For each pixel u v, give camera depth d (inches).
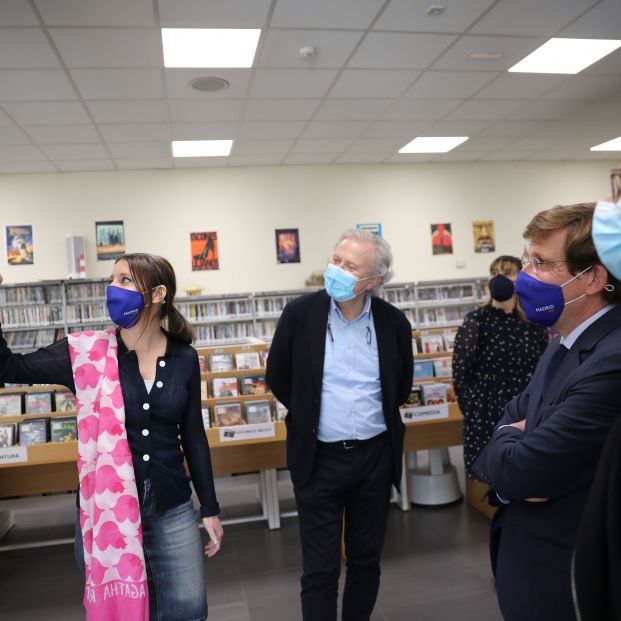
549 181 339.3
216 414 118.3
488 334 106.6
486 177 331.0
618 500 27.7
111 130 226.7
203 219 297.9
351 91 202.7
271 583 108.4
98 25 145.0
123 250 288.4
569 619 39.6
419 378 132.1
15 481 125.0
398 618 93.4
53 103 195.5
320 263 309.0
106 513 55.3
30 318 266.7
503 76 198.5
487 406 105.3
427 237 323.0
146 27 147.6
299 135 251.8
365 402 74.2
